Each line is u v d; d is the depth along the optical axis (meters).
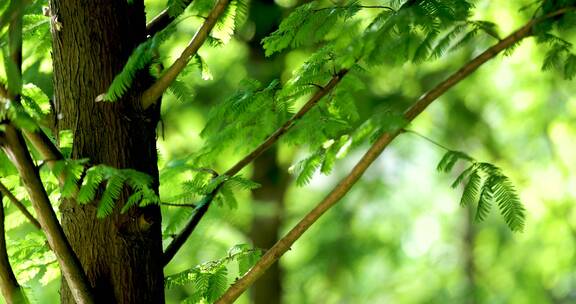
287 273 10.55
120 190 3.19
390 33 3.10
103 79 3.22
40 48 3.42
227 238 6.36
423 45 3.11
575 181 10.14
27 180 3.07
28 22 3.37
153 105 3.27
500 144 10.59
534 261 11.71
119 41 3.24
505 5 6.79
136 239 3.21
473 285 12.44
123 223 3.20
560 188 10.27
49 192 3.36
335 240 10.62
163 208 3.45
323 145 3.34
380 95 7.99
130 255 3.20
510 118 10.15
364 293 13.04
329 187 11.03
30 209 3.39
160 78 3.23
